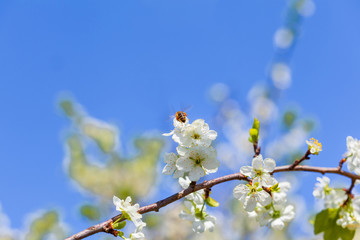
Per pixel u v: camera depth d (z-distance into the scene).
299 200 1.25
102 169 1.33
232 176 0.77
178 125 0.78
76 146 1.34
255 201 0.77
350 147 0.78
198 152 0.77
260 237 1.32
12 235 1.24
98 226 0.75
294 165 0.78
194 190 0.76
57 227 1.24
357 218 0.78
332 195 0.79
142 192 1.33
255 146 0.79
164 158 0.79
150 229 1.25
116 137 1.36
